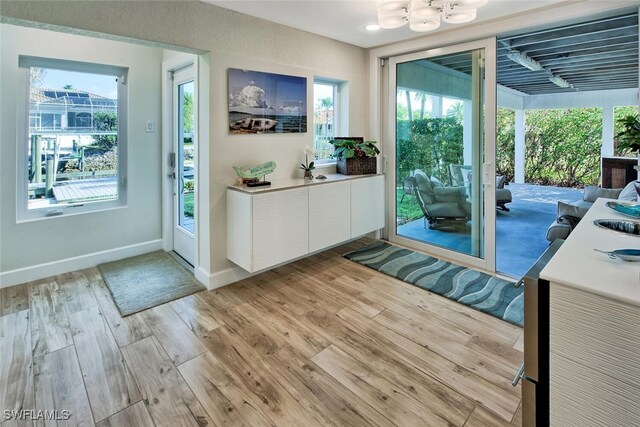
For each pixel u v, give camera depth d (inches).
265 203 111.3
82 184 135.3
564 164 376.8
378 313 102.1
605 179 255.1
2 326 93.9
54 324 95.3
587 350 37.4
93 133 136.0
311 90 140.8
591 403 37.7
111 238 142.5
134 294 113.4
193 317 99.8
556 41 157.5
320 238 132.0
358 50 160.1
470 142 136.6
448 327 94.3
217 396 69.1
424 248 156.3
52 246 127.0
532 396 43.4
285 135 133.8
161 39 97.7
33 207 124.0
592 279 38.2
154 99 148.6
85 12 84.7
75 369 77.0
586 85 297.7
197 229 122.8
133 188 146.6
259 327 94.6
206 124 112.1
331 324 96.1
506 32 121.0
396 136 164.1
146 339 88.7
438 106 145.6
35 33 116.1
